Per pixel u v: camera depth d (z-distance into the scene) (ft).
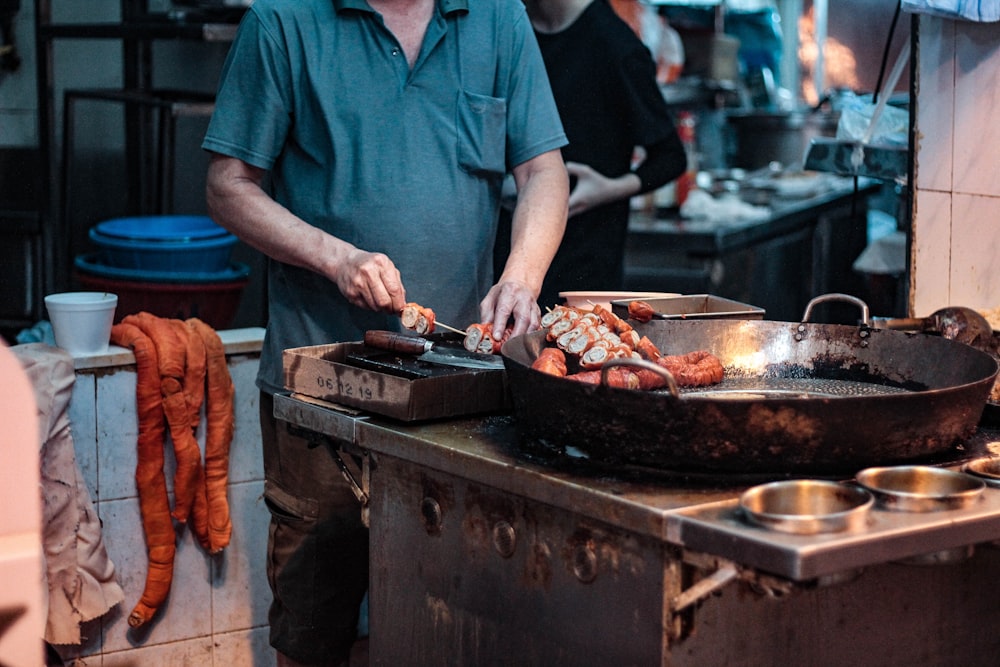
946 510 4.58
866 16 9.95
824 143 10.00
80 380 8.54
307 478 7.91
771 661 5.10
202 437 9.11
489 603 5.67
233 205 7.60
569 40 11.75
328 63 7.56
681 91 18.52
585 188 11.78
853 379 6.45
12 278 13.58
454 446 5.52
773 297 16.21
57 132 14.51
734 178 19.76
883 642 5.50
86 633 8.87
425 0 7.76
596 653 5.11
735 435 4.88
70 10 14.47
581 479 4.99
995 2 8.10
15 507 3.67
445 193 7.77
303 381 6.46
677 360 6.19
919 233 8.79
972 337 7.27
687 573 4.78
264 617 9.60
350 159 7.64
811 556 4.11
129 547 8.95
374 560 6.45
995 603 5.98
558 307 6.70
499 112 7.87
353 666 9.81
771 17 22.02
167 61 15.16
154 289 10.37
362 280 6.77
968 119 8.96
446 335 7.39
